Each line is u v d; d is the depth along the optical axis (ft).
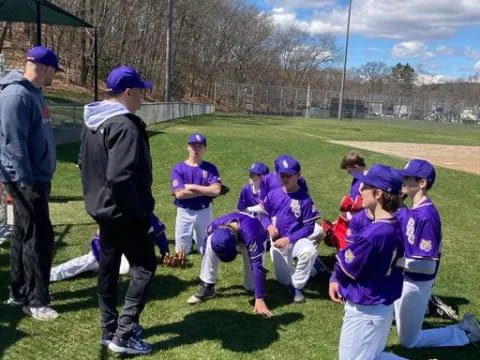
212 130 77.71
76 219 23.52
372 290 9.83
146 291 11.40
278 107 199.41
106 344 11.71
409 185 12.25
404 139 90.68
